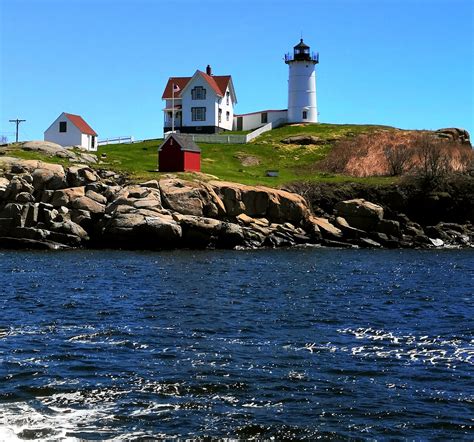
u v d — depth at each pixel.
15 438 16.16
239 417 17.73
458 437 16.73
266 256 57.00
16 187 63.69
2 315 29.47
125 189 65.81
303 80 118.88
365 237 69.31
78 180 67.19
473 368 22.11
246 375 21.03
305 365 22.23
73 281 40.09
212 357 22.98
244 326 27.94
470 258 57.97
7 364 21.72
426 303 34.19
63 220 62.91
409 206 78.19
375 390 19.89
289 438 16.56
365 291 38.03
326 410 18.30
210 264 50.16
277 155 99.38
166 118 114.62
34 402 18.50
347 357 23.28
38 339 25.08
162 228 60.94
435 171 80.44
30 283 39.00
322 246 67.44
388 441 16.44
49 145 80.31
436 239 71.75
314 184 78.56
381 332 27.16
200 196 65.88
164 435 16.59
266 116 120.56
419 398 19.27
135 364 22.02
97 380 20.39
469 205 78.25
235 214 68.12
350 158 94.50
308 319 29.62
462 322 29.23
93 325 27.69
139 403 18.59
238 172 83.69
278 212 69.56
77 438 16.31
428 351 24.17
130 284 39.16
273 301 34.16
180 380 20.45
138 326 27.61
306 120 119.12
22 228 61.06
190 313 30.50
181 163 76.56
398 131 108.38
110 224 61.75
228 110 117.81
